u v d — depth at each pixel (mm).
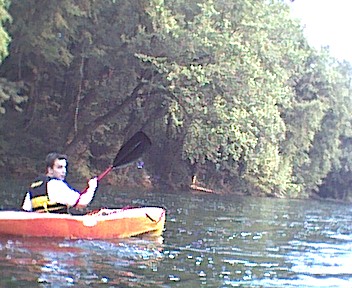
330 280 6320
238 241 9086
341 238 10750
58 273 5723
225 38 21547
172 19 21844
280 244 9133
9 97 21891
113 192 21047
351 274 6738
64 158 7941
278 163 31438
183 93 21922
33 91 25031
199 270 6355
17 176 23562
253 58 22672
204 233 9805
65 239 7598
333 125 36875
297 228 12383
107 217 8078
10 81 23188
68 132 26000
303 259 7680
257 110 23266
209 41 21469
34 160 25016
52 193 7746
